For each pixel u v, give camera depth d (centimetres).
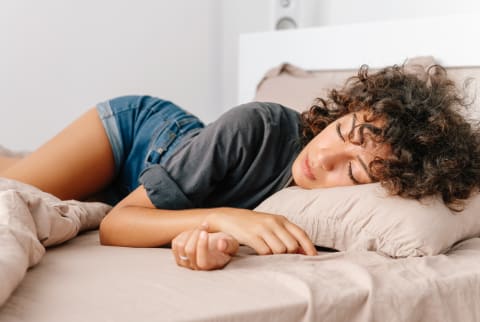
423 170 108
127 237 113
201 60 281
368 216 105
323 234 108
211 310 72
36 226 101
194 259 88
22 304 72
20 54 251
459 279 91
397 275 89
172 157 124
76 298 75
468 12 181
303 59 215
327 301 78
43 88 256
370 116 112
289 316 75
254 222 100
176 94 279
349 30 197
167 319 69
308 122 132
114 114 158
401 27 180
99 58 262
